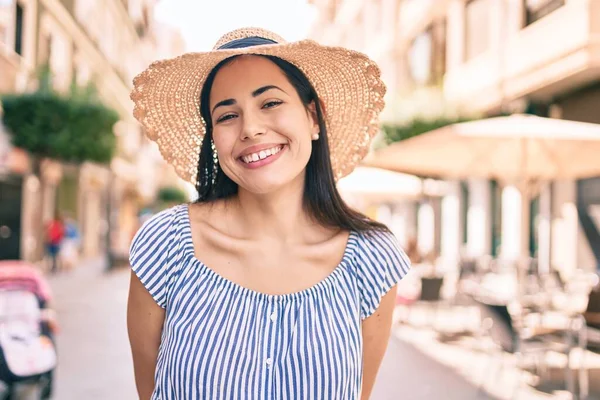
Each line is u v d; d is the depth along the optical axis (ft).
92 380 17.92
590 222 32.91
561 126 18.63
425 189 36.86
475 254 43.50
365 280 4.75
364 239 4.85
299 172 4.63
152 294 4.51
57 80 50.49
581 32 30.37
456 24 47.19
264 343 4.26
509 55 38.45
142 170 121.49
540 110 38.01
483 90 41.98
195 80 5.06
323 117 5.08
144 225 4.69
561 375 18.38
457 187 50.47
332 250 4.74
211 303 4.36
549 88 34.96
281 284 4.57
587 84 33.42
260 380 4.18
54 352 14.43
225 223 4.80
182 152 5.61
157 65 4.66
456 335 24.53
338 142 5.75
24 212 46.65
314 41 4.30
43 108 43.57
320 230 4.89
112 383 17.61
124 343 23.20
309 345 4.26
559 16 32.63
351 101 5.44
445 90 48.44
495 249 44.19
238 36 4.71
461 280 29.43
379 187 36.01
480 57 42.91
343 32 93.76
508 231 40.91
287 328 4.32
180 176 5.67
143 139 121.49
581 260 33.53
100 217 88.89
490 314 16.56
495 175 21.77
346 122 5.61
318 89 5.24
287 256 4.65
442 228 54.54
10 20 46.75
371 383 5.29
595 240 32.50
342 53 4.79
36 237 53.83
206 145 5.26
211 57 4.48
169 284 4.51
